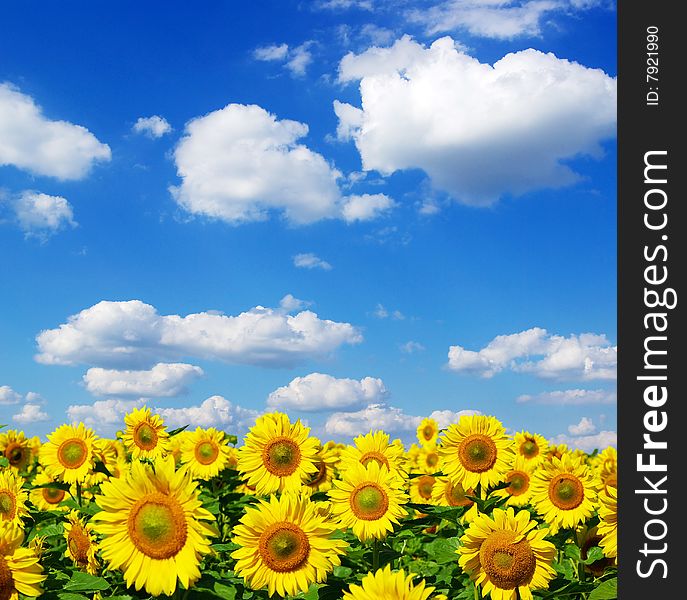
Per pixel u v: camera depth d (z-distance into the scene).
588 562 2.48
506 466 2.87
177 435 3.63
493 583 2.09
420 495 3.84
